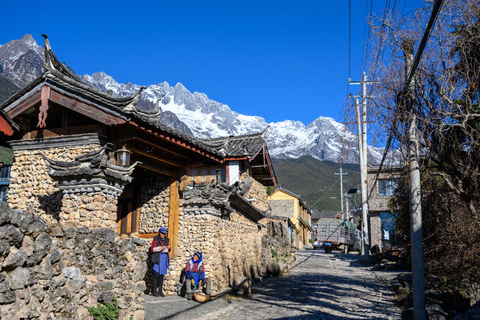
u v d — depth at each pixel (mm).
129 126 9430
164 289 11266
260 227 17797
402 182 11180
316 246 45594
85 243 6301
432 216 10469
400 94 7598
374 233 29984
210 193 11688
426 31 5996
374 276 16781
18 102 9930
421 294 7059
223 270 12133
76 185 8266
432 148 7492
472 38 6801
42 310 5152
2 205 4633
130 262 7434
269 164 20484
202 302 10109
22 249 4926
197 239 11594
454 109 7062
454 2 6918
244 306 10258
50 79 9453
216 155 13336
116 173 8406
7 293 4594
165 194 12516
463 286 9078
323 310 9789
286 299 11375
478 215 8508
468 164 7438
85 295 6090
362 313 9469
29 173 10070
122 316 6789
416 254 7195
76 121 9961
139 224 12648
